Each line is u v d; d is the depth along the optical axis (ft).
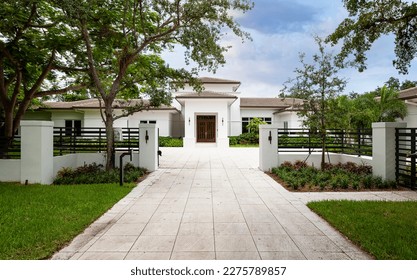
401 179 26.71
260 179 30.81
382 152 27.12
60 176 30.25
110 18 34.09
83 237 14.69
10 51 33.94
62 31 37.37
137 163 36.73
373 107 61.87
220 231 15.47
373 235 14.07
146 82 41.75
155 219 17.54
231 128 92.27
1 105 40.70
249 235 14.89
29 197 21.91
